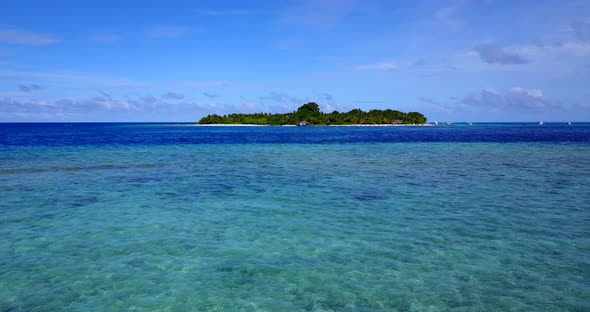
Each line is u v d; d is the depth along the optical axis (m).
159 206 18.25
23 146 56.00
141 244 12.89
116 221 15.59
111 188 22.75
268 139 80.62
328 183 24.58
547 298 9.27
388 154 44.97
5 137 85.88
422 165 34.03
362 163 35.78
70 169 30.92
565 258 11.62
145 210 17.45
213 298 9.33
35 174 28.06
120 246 12.69
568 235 13.74
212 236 13.73
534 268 10.91
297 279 10.32
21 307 8.89
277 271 10.80
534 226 14.84
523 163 35.06
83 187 23.05
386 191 21.88
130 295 9.46
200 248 12.54
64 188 22.66
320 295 9.48
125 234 13.92
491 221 15.52
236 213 16.95
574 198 19.77
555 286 9.86
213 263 11.34
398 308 8.86
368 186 23.47
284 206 18.27
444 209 17.58
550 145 58.22
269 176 27.62
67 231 14.25
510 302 9.10
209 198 20.05
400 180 25.72
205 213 16.94
